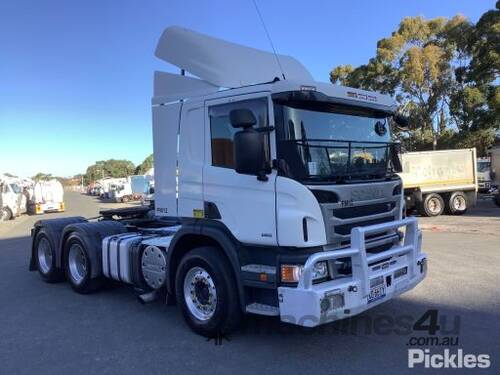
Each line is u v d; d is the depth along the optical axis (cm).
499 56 2800
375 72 3597
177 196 601
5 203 3119
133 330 612
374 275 498
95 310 711
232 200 531
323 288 457
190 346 548
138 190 5325
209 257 553
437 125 3641
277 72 637
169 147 612
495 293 725
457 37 3406
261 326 604
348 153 530
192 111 584
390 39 3547
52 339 589
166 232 747
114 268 735
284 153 486
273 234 493
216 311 546
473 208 2427
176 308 709
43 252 925
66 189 18312
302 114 503
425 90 3562
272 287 491
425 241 1290
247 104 519
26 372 492
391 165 594
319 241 477
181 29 616
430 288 762
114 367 498
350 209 506
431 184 2055
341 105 536
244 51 622
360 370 467
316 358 501
